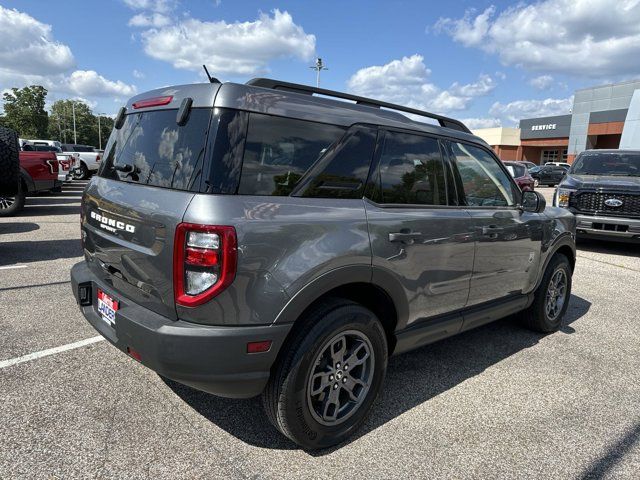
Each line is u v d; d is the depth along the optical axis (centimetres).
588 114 4181
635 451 265
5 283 525
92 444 247
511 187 385
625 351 411
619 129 3928
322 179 247
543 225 406
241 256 210
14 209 1050
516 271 382
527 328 454
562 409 309
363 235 253
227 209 210
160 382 315
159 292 226
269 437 262
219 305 211
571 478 241
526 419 295
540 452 261
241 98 225
